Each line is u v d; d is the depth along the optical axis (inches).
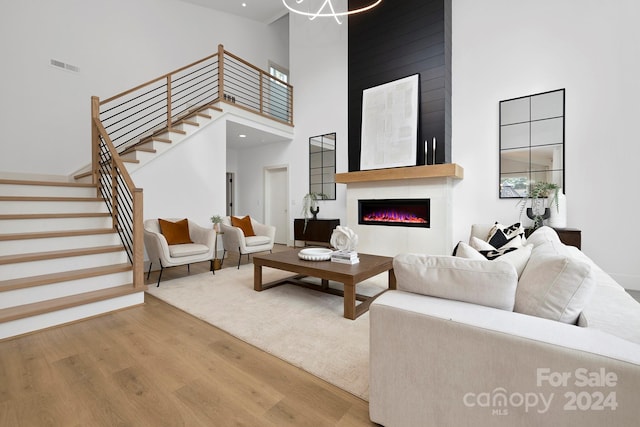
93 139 151.6
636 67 135.9
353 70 202.1
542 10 156.1
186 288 131.6
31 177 166.7
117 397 58.6
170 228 156.9
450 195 175.6
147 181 168.4
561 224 141.9
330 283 141.4
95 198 139.1
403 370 46.6
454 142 180.4
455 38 180.2
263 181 290.4
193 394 59.7
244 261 195.3
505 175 165.8
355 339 83.2
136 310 106.1
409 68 179.9
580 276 42.4
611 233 140.5
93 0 190.7
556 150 152.2
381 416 49.3
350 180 195.2
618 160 139.1
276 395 59.7
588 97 145.2
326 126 247.4
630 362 31.4
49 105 173.9
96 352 76.2
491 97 169.8
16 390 60.6
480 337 39.7
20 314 84.6
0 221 110.6
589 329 38.5
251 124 226.7
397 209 189.0
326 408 56.1
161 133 184.4
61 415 53.6
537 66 157.2
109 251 117.8
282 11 274.2
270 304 111.4
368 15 195.9
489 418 39.4
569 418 34.3
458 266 48.5
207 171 195.3
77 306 95.7
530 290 46.3
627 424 31.4
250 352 76.7
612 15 140.3
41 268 102.3
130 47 207.8
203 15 251.3
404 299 50.1
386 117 185.8
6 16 159.2
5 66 159.3
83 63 186.9
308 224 243.0
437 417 43.5
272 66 311.4
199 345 80.3
